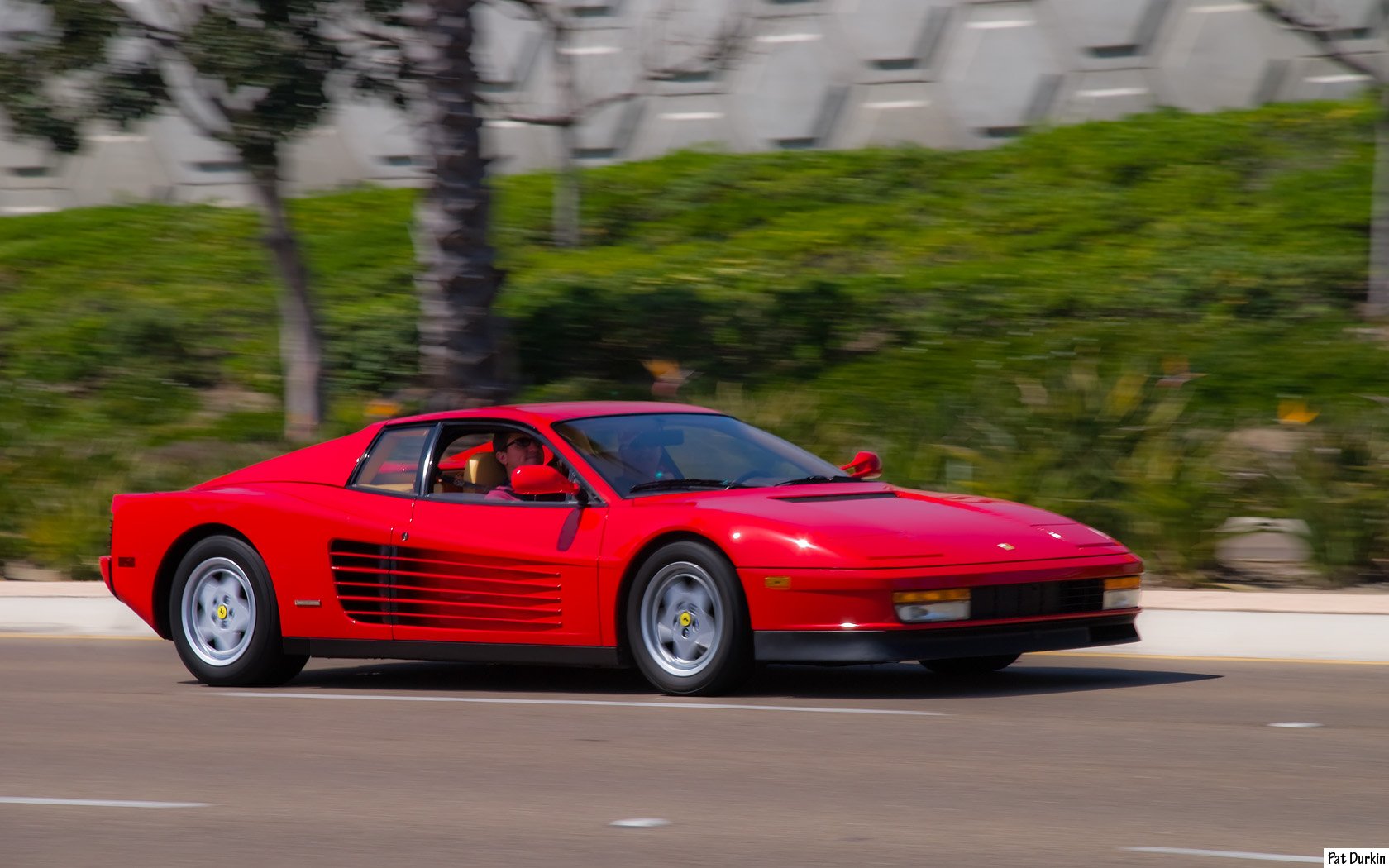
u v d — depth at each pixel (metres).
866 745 24.72
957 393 56.84
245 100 67.50
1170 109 92.94
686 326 73.69
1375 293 70.25
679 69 75.75
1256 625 35.91
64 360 79.94
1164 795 20.98
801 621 27.52
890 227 84.62
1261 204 80.69
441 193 61.69
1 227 104.88
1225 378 62.84
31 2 65.19
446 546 30.97
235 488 33.91
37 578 51.97
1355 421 46.09
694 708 28.11
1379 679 31.12
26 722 29.00
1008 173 89.25
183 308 84.94
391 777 23.30
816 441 52.56
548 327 74.12
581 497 30.41
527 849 18.88
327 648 32.25
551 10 94.12
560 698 30.39
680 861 18.12
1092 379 49.25
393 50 66.94
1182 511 43.41
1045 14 94.19
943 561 27.73
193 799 22.19
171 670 36.09
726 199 90.88
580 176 96.50
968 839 18.86
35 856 19.20
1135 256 76.50
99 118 65.81
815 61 97.50
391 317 75.12
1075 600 28.98
